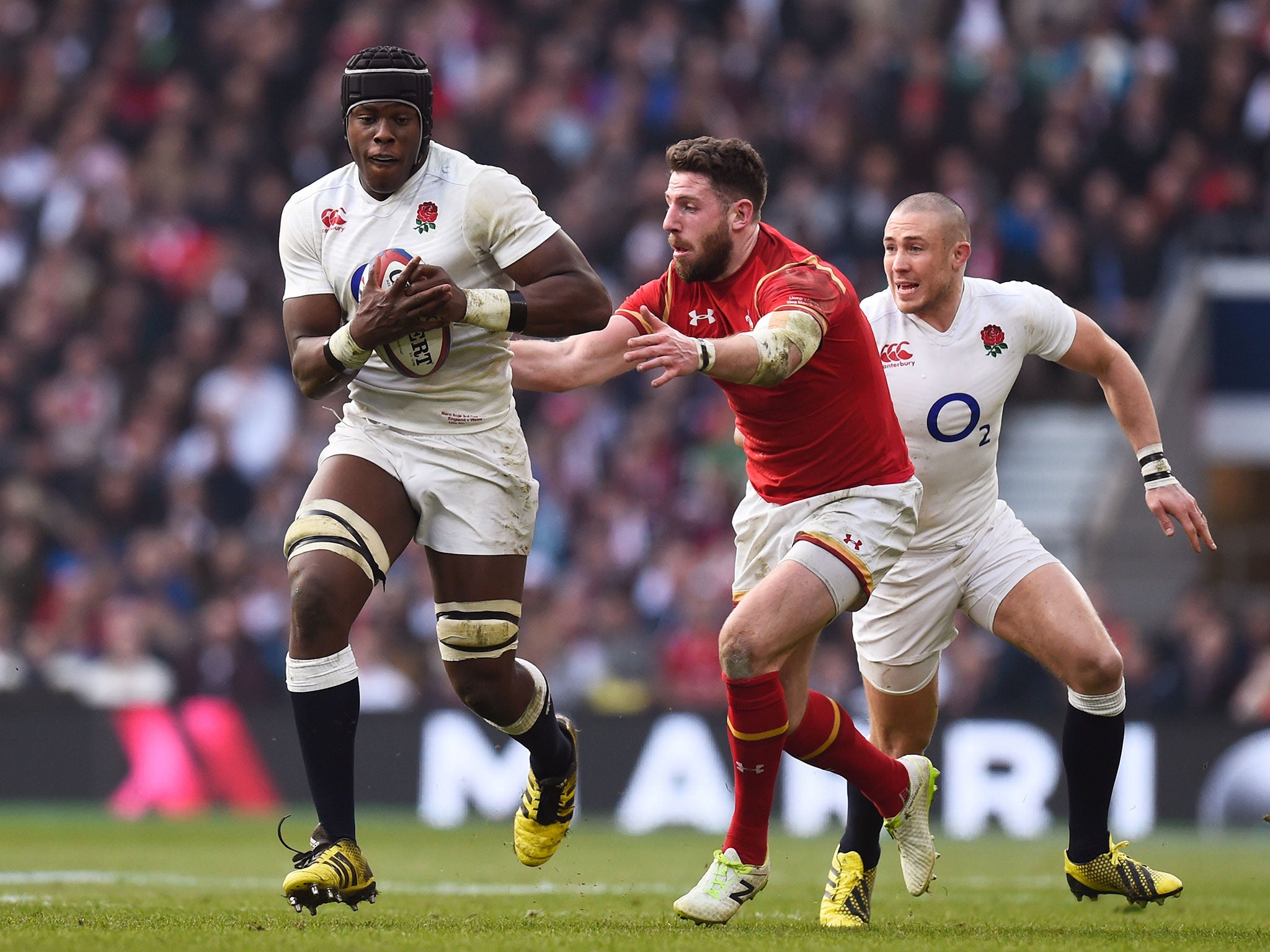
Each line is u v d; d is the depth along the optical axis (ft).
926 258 63.41
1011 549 64.85
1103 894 68.33
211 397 175.73
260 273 190.60
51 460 175.01
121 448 178.19
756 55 204.85
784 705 55.98
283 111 205.87
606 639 155.22
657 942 49.21
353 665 55.83
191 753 133.39
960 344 64.59
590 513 169.37
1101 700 62.75
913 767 63.16
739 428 60.44
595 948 47.26
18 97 209.97
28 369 184.55
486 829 121.60
